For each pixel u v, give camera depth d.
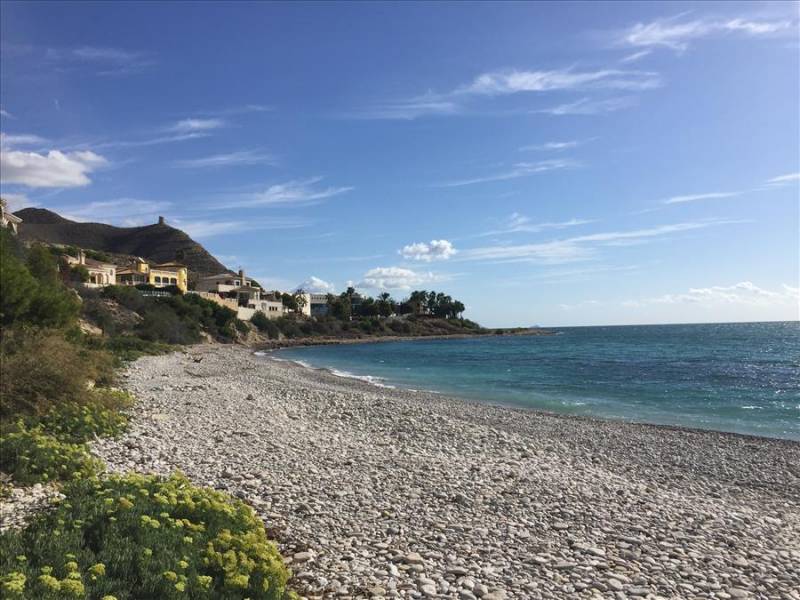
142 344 54.84
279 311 124.50
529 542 8.05
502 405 27.08
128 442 12.52
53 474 9.06
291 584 6.43
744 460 15.34
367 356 72.88
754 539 8.79
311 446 13.67
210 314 91.56
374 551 7.48
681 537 8.58
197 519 6.84
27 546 5.49
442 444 15.58
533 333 187.38
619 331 197.88
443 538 8.01
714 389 33.22
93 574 5.00
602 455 15.59
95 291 69.50
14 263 26.56
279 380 34.50
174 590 5.03
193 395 22.47
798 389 32.94
